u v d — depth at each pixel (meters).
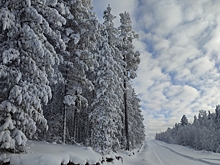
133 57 25.81
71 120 23.95
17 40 8.14
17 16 8.33
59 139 16.53
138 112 48.44
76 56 15.30
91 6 17.48
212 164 20.12
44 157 7.52
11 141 6.96
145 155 30.03
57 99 17.58
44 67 9.03
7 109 7.21
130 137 35.34
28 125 7.77
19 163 6.91
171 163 20.25
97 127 15.84
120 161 17.33
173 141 106.88
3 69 7.44
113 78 19.19
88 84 15.51
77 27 15.20
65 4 14.29
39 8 9.10
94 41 16.25
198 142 62.44
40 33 8.96
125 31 26.72
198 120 96.50
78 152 10.77
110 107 16.59
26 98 7.56
